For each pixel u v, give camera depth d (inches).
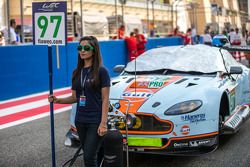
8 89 404.5
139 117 188.5
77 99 151.8
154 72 249.8
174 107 189.8
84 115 148.6
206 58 249.8
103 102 145.9
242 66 293.7
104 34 783.1
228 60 268.5
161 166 199.9
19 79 417.1
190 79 228.1
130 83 225.3
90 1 809.5
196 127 190.7
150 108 189.6
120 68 267.3
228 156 214.1
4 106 369.7
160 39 756.0
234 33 812.0
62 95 424.8
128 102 178.7
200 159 209.8
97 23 755.4
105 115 144.9
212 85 217.0
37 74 440.1
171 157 213.5
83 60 152.9
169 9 1134.4
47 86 454.9
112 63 576.1
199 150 192.7
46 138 259.8
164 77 235.5
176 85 215.2
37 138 260.1
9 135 270.2
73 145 201.5
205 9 1424.7
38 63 441.1
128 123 182.2
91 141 146.4
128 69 259.1
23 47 419.8
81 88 149.0
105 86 146.3
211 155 216.4
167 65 249.6
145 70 251.8
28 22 632.4
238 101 257.0
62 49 475.8
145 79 230.8
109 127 155.5
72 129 202.4
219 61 249.3
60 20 171.5
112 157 150.6
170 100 195.2
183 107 190.1
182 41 868.6
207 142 193.3
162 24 1092.5
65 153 225.9
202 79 227.9
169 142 184.9
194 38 984.3
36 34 177.5
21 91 420.2
